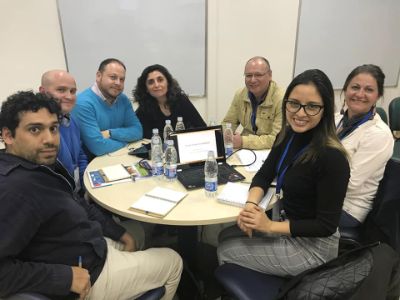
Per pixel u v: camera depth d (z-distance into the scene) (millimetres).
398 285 1047
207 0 3082
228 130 2109
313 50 3461
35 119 1057
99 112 2180
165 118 2537
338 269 973
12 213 935
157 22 3035
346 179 1138
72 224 1120
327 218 1157
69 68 2977
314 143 1185
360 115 1673
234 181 1558
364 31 3514
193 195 1438
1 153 1081
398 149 2639
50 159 1133
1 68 2820
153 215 1273
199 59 3268
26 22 2752
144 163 1819
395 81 3859
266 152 1978
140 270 1237
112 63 2158
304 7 3273
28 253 1051
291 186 1253
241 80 3439
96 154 2055
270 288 1188
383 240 1398
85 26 2887
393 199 1351
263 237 1371
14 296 938
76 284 1045
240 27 3246
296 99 1191
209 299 1760
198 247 2195
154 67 2436
